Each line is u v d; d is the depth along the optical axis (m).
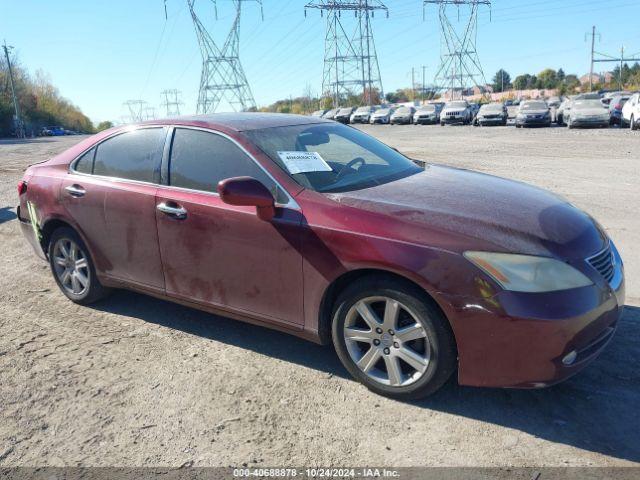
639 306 4.30
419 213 3.13
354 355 3.33
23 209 5.03
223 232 3.62
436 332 2.98
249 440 2.92
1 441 2.99
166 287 4.07
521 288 2.80
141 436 2.99
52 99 109.12
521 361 2.83
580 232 3.17
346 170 3.79
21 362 3.82
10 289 5.30
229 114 4.38
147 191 4.03
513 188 3.78
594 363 3.49
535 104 30.92
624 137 20.00
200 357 3.81
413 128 36.91
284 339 4.05
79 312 4.66
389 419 3.05
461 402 3.18
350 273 3.22
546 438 2.84
